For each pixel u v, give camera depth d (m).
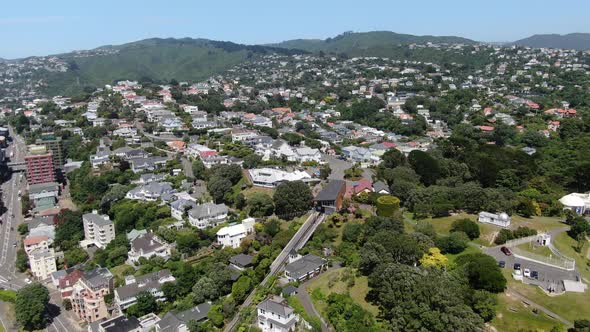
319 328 113.31
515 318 106.88
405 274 112.62
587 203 172.88
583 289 115.81
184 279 155.88
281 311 118.50
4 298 170.62
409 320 102.88
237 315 134.25
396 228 151.62
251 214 194.88
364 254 131.62
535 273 122.75
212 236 184.12
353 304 118.19
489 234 150.50
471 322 99.12
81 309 155.00
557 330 98.31
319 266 144.50
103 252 189.88
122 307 149.62
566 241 145.25
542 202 175.12
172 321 134.00
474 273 118.38
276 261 155.38
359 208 182.38
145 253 178.88
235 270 156.88
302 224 179.25
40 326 153.75
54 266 187.88
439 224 162.00
